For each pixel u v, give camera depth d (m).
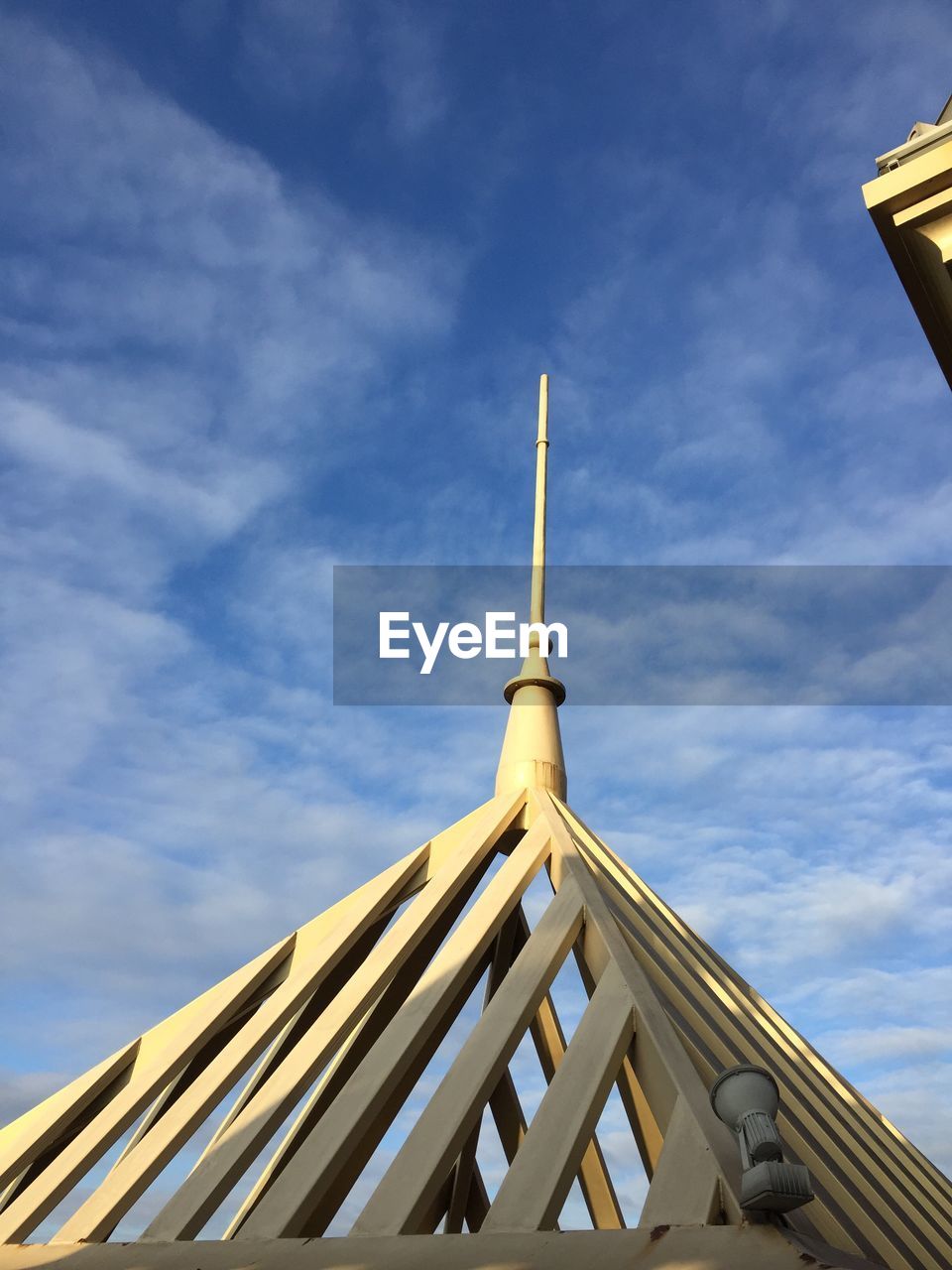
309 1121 12.16
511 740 16.77
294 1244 7.41
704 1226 6.46
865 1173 10.46
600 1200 14.51
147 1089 10.88
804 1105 10.89
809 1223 7.37
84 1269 7.89
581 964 11.23
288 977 11.93
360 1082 8.99
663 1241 6.45
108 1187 9.09
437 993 10.05
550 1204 7.13
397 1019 9.82
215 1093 10.11
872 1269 6.53
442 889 12.65
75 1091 11.53
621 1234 6.62
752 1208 6.46
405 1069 9.26
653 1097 8.37
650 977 10.53
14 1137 11.27
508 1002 9.49
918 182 7.94
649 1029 8.61
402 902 13.61
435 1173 7.67
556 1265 6.53
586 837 14.65
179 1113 9.87
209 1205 8.36
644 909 13.13
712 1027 10.41
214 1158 8.80
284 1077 9.55
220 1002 11.95
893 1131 13.73
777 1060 11.39
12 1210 9.22
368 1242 7.23
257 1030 10.80
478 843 13.83
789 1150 9.27
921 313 8.49
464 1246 6.91
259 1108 9.23
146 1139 9.62
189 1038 11.46
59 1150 11.58
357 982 10.81
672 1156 7.18
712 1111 7.56
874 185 8.13
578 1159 7.59
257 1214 7.86
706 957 13.87
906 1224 10.02
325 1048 9.87
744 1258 6.12
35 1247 8.45
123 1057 11.92
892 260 8.31
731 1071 6.90
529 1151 7.60
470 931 11.08
